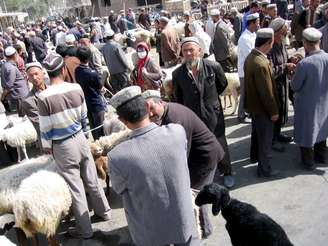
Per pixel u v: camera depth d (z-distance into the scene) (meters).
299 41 9.01
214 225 4.49
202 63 4.57
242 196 4.96
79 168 4.52
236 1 29.48
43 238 4.81
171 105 3.60
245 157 6.03
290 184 5.08
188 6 34.72
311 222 4.31
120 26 25.62
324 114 5.18
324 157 5.47
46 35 28.62
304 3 9.35
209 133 3.70
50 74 4.27
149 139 2.74
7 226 4.38
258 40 4.87
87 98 6.62
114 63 9.01
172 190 2.76
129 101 2.72
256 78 4.88
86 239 4.58
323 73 4.96
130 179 2.73
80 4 57.19
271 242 2.96
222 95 8.00
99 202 4.86
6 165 7.57
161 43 10.95
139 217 2.86
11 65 8.98
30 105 5.74
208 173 3.71
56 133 4.27
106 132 5.78
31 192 3.98
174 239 2.87
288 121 7.09
